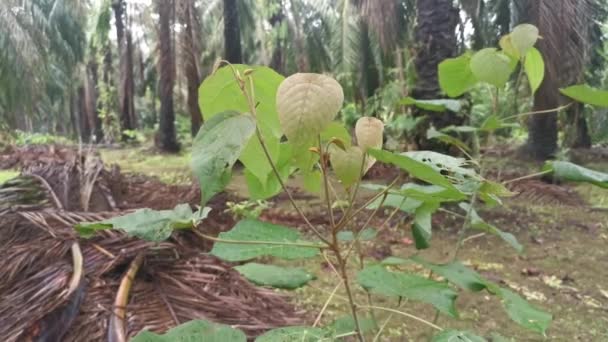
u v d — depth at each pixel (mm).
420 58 3018
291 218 2422
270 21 7406
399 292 579
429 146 2842
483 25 5859
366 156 512
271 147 554
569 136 5609
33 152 4863
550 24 3143
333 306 1492
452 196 538
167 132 7359
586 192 3557
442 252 2131
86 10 8500
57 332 948
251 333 1030
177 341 517
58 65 8023
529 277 1840
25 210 1808
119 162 6012
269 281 617
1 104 6246
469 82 834
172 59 6129
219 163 407
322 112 390
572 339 1354
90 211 1959
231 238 616
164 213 554
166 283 1203
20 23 6234
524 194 3344
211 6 8516
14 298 1090
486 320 1450
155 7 6312
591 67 5121
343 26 5848
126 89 9719
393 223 2414
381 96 5020
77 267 1180
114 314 988
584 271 1911
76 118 14086
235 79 514
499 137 6711
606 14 4945
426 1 3012
